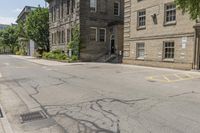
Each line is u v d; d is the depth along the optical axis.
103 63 28.64
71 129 5.63
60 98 9.00
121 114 6.66
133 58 25.61
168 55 21.16
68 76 15.88
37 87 11.73
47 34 48.75
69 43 33.28
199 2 12.45
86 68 22.06
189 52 18.80
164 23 21.22
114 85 11.72
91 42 33.06
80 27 32.03
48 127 5.84
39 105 8.02
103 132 5.38
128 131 5.38
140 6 24.28
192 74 15.99
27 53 72.56
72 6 34.69
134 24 25.30
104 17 34.16
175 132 5.25
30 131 5.60
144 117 6.34
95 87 11.22
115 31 32.56
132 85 11.63
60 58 33.81
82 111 7.10
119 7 35.66
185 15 18.98
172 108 7.16
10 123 6.20
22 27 63.69
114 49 33.09
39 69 21.77
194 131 5.30
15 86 12.19
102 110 7.12
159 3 21.69
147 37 23.38
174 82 12.50
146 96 8.92
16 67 24.31
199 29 17.73
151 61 22.94
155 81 12.95
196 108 7.13
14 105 8.10
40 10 48.59
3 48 106.50
